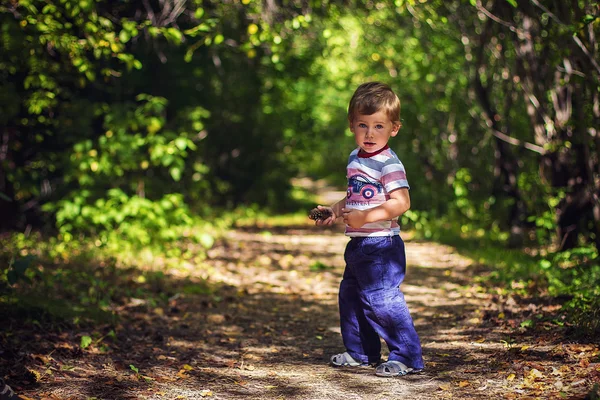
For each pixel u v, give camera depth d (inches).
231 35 578.6
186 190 690.8
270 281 362.3
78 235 416.5
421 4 419.8
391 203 168.4
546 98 427.8
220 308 279.6
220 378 174.7
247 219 788.0
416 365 173.3
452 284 340.2
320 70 803.4
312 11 506.9
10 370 169.3
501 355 185.5
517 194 491.5
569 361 170.6
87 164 417.7
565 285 279.1
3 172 458.6
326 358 197.9
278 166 932.6
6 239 411.5
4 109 412.2
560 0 319.0
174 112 700.0
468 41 502.9
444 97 604.4
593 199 358.0
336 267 422.9
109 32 327.0
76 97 498.9
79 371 175.5
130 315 251.4
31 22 298.8
